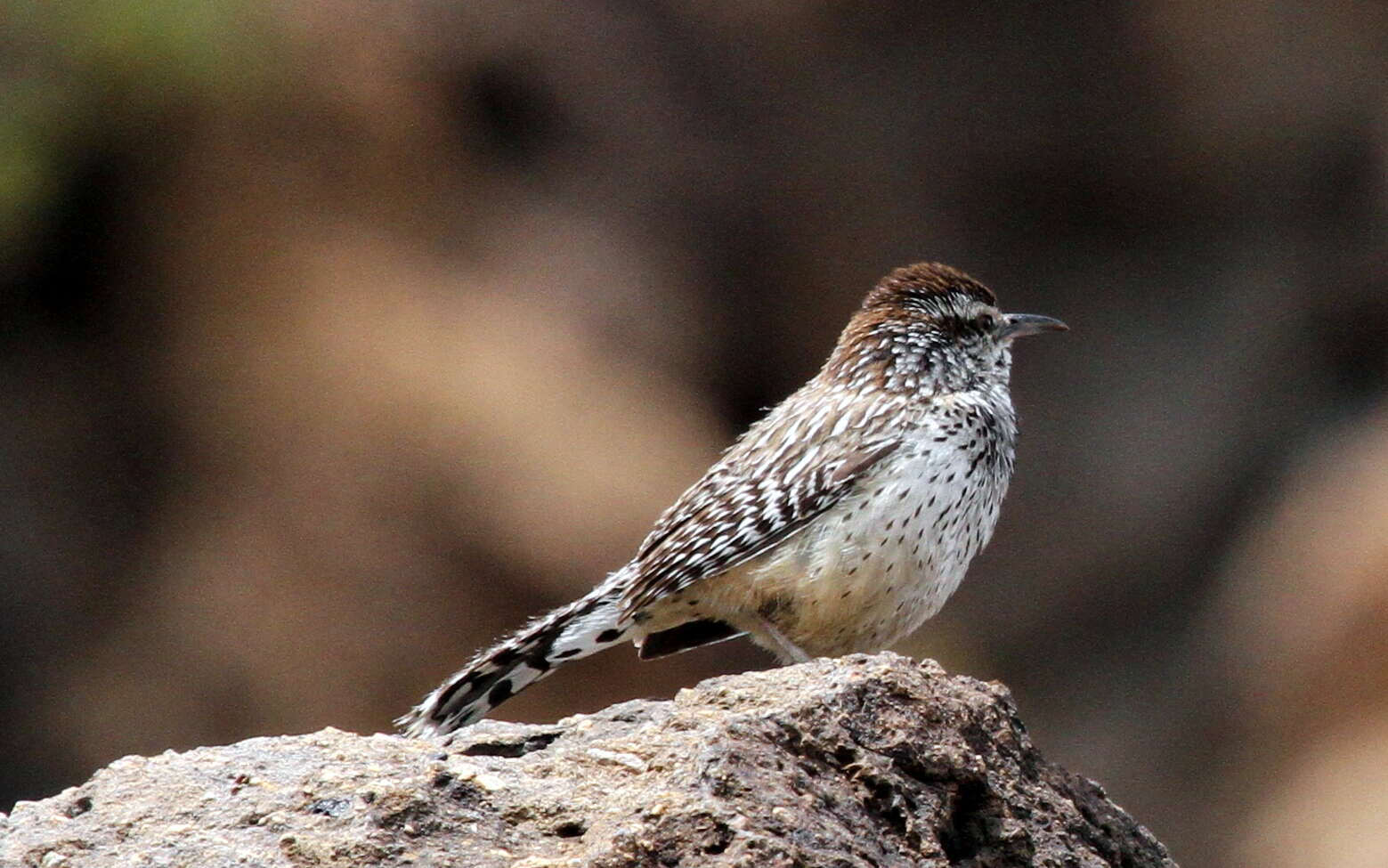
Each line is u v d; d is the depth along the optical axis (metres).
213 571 15.06
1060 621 19.52
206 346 15.95
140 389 15.90
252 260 16.20
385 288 16.19
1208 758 18.28
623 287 17.50
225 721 14.61
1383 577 18.00
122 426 15.76
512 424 15.71
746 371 18.55
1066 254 20.73
